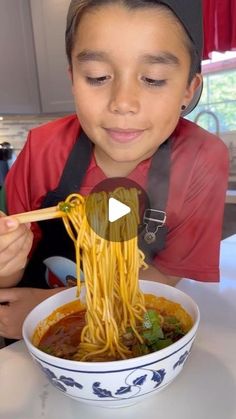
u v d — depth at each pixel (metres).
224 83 1.90
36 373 0.50
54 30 2.34
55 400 0.45
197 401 0.43
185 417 0.41
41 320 0.50
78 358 0.44
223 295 0.68
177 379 0.47
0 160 2.51
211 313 0.62
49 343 0.48
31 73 2.52
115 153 0.63
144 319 0.47
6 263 0.51
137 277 0.50
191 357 0.51
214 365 0.49
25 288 0.68
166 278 0.72
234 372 0.47
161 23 0.51
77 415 0.43
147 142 0.62
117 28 0.50
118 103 0.53
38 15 2.38
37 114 2.63
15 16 2.38
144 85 0.54
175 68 0.55
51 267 0.81
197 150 0.76
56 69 2.43
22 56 2.46
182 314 0.49
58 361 0.38
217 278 0.74
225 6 1.77
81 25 0.53
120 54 0.51
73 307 0.54
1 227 0.43
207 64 1.94
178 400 0.44
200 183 0.75
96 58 0.52
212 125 1.87
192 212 0.74
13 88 2.47
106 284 0.47
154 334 0.45
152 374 0.39
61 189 0.78
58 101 2.50
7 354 0.55
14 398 0.46
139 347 0.44
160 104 0.56
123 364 0.37
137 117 0.56
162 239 0.73
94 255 0.47
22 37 2.44
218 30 1.81
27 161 0.87
